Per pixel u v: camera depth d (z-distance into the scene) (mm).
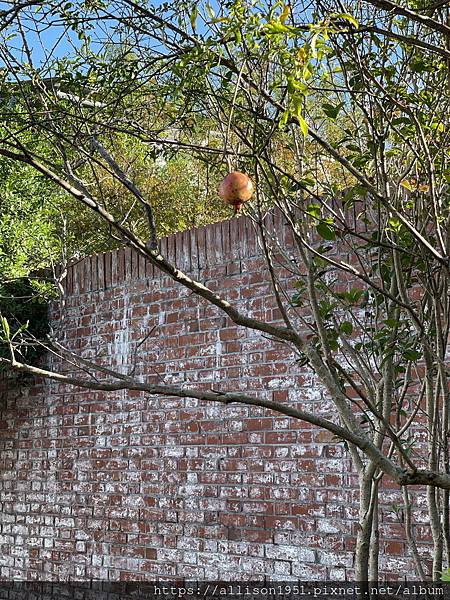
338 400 2326
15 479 7449
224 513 5641
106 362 6707
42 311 7277
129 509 6344
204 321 5957
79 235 8680
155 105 3119
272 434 5406
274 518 5324
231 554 5559
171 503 6027
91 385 2174
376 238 2998
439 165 2699
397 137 2807
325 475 5074
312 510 5117
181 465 5984
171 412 6117
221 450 5719
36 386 7332
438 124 2604
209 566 5691
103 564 6500
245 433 5574
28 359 7258
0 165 7508
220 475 5703
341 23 2354
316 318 2631
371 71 2545
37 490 7207
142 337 6418
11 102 3092
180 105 2916
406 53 2654
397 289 2980
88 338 6891
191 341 6031
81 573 6676
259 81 2328
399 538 4582
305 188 2426
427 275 2654
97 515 6613
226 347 5773
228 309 2148
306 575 5094
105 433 6629
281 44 2041
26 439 7379
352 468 4941
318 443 5133
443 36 2658
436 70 2615
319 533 5062
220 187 1997
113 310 6707
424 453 4453
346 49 2500
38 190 8094
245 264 5684
